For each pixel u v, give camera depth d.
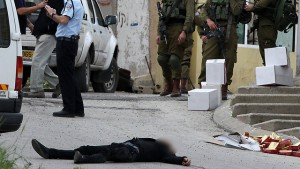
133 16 42.47
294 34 41.62
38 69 26.12
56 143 18.11
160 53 27.86
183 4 26.84
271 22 26.06
